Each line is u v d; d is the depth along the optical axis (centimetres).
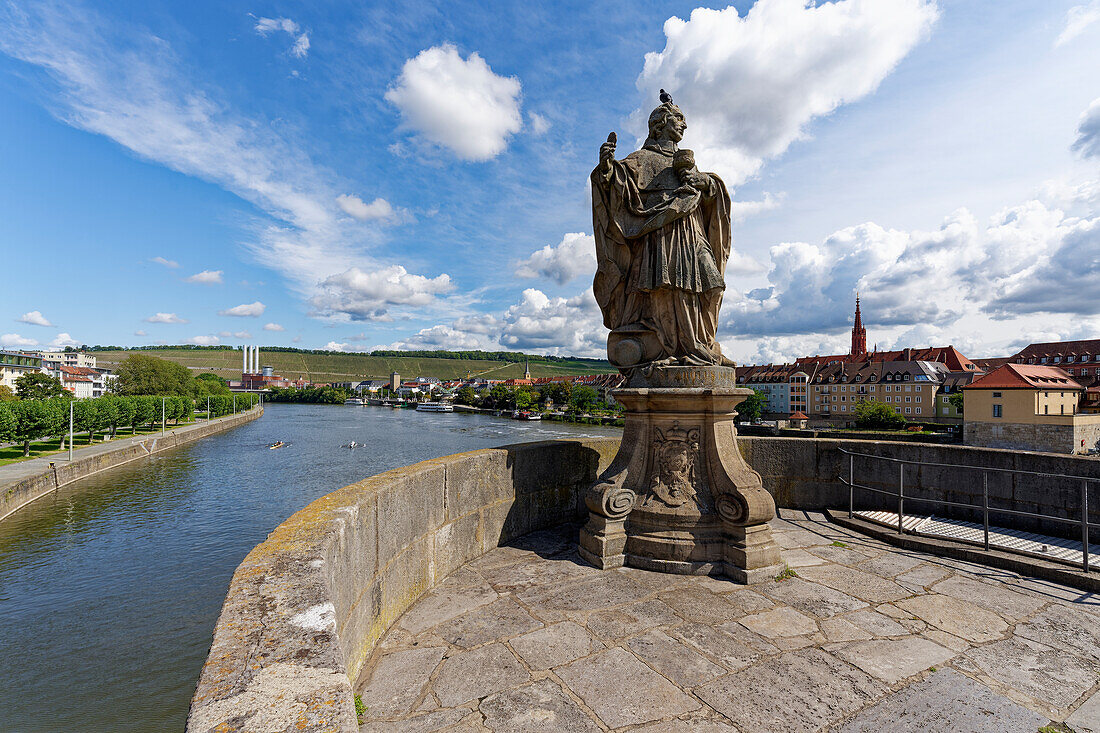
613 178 531
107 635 1750
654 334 531
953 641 354
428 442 6931
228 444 6706
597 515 504
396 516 386
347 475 4516
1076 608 405
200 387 11162
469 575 467
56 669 1555
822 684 303
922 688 300
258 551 241
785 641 352
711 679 307
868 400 8675
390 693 292
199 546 2617
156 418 7088
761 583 453
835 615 392
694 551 474
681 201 504
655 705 282
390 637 356
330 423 10712
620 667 319
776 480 735
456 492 484
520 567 486
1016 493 594
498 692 293
